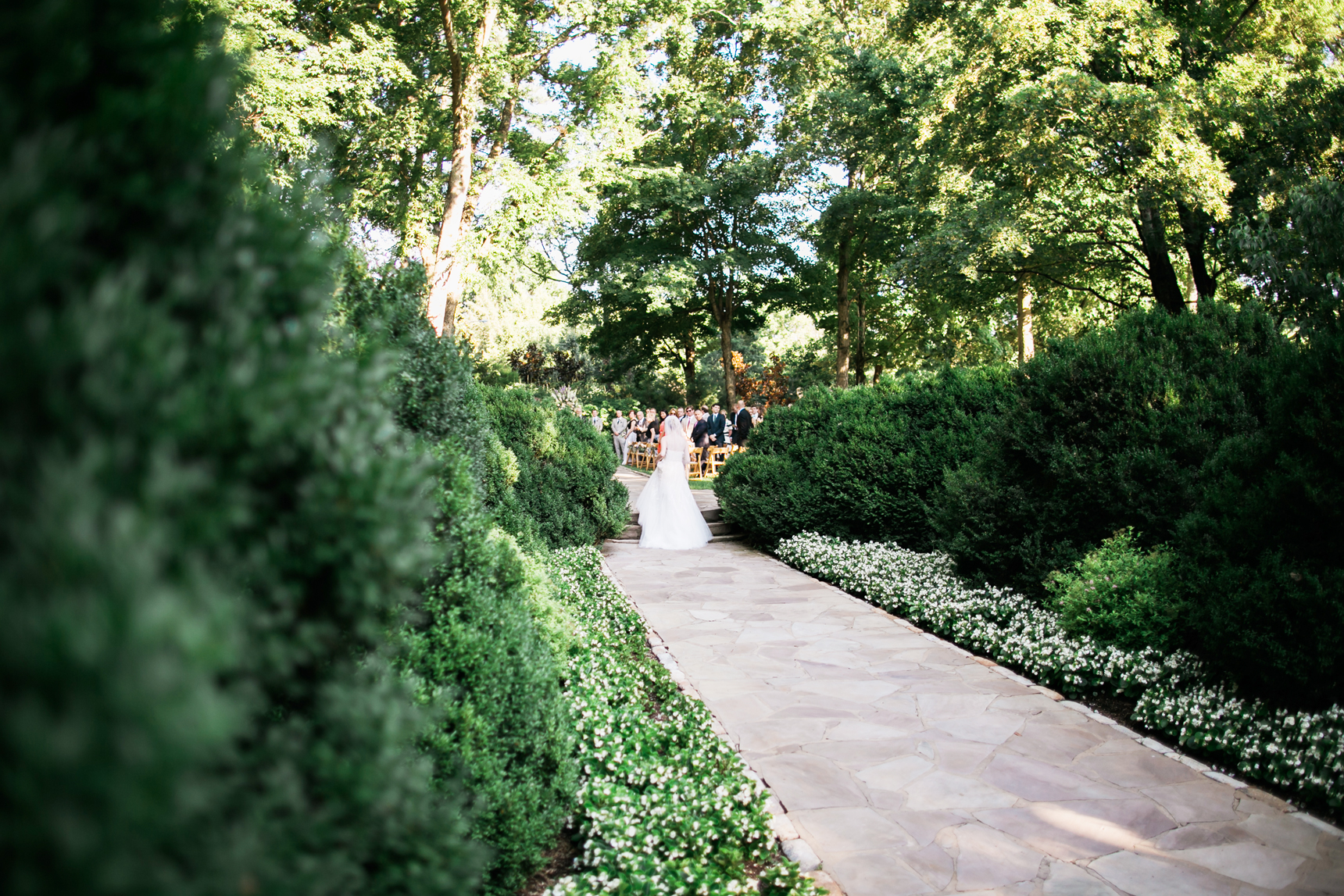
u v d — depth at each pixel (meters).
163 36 1.51
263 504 1.56
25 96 1.27
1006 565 8.05
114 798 0.88
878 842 3.83
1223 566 5.39
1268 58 16.84
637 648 6.95
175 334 1.22
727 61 27.70
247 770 1.55
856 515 11.50
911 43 22.75
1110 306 23.80
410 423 3.75
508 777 3.26
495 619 3.33
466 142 17.39
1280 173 14.44
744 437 22.53
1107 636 6.27
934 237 19.88
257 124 11.55
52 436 1.08
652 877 3.26
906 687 6.13
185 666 0.98
